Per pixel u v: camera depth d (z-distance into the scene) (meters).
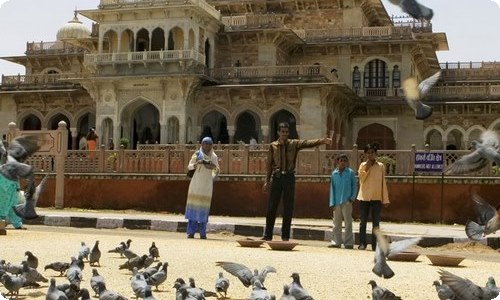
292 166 14.91
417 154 23.09
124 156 26.19
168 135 40.09
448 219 22.55
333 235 14.95
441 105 43.78
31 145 7.90
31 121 47.16
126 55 40.38
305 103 38.88
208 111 40.91
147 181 25.67
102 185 26.12
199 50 40.75
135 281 6.98
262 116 39.88
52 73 49.22
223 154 25.05
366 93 44.25
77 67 49.06
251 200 24.41
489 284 6.11
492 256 14.38
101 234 16.17
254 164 24.66
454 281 5.70
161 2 39.34
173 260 10.82
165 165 25.64
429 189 22.86
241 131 42.88
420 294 8.20
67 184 26.48
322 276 9.49
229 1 46.22
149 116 44.19
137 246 12.99
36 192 8.97
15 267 8.01
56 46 49.34
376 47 44.19
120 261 10.66
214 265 10.32
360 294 8.09
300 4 45.66
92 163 26.52
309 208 23.70
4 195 15.63
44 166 26.47
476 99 43.12
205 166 15.67
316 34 44.78
